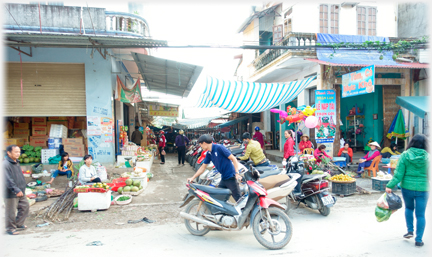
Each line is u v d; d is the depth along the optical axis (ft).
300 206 19.07
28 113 27.91
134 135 42.24
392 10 38.88
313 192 16.61
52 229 14.96
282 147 46.47
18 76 27.71
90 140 28.19
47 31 25.23
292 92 27.48
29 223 15.96
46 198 21.42
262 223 12.42
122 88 30.07
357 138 44.01
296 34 32.27
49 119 31.73
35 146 30.83
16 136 31.17
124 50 30.09
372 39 32.78
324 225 15.17
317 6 37.19
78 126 32.71
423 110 25.88
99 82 28.27
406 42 26.94
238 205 13.20
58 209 18.04
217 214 13.30
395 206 12.97
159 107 57.36
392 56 30.99
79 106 28.60
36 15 25.03
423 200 11.91
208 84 24.85
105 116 28.40
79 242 13.10
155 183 26.99
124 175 24.16
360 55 32.04
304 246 12.38
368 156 27.07
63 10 25.52
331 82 32.50
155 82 44.37
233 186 14.20
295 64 35.78
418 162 11.86
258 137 40.40
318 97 30.73
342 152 30.66
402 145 36.52
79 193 17.93
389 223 15.21
